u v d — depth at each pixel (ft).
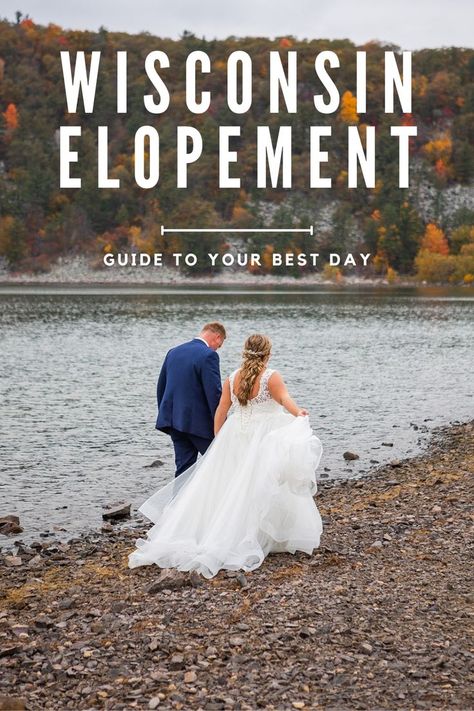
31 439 52.95
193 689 15.80
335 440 52.47
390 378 87.35
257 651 17.42
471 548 25.13
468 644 17.70
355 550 25.29
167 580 21.93
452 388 79.05
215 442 24.58
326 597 20.59
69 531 31.91
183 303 322.96
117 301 340.80
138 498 37.68
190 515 24.18
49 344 140.67
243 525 23.70
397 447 49.96
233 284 623.36
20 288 522.88
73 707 15.31
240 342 140.97
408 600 20.42
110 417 62.18
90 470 43.80
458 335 159.94
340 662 16.81
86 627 19.29
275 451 23.76
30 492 38.81
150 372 96.22
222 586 21.79
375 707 15.02
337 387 79.41
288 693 15.56
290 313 251.80
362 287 575.79
